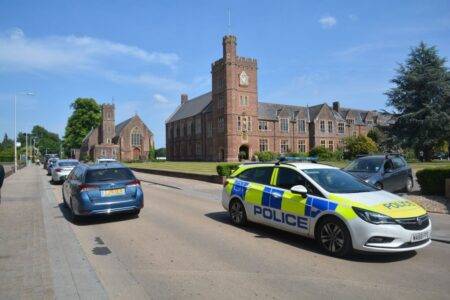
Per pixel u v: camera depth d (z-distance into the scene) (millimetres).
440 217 10141
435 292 5164
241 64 61031
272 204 8344
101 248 7523
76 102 91688
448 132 43625
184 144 78750
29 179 28453
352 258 6742
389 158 14477
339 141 70875
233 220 9758
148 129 99062
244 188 9352
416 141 44406
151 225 9734
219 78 62312
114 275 5891
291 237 8297
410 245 6461
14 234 8750
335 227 6867
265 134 63656
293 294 5094
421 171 14016
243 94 61062
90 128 93438
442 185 13375
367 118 77875
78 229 9391
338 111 74875
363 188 7695
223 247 7473
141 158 91125
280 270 6086
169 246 7598
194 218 10680
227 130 59656
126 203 10438
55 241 8055
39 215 11461
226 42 60125
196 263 6473
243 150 62281
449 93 42969
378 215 6418
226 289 5281
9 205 13672
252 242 7871
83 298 4941
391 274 5898
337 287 5348
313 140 67875
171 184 21250
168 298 4977
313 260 6625
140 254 7059
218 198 15141
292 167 8336
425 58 46531
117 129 106938
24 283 5488
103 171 10586
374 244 6367
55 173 23609
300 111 68438
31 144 132375
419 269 6145
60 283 5492
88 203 9977
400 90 46219
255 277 5762
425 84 44812
